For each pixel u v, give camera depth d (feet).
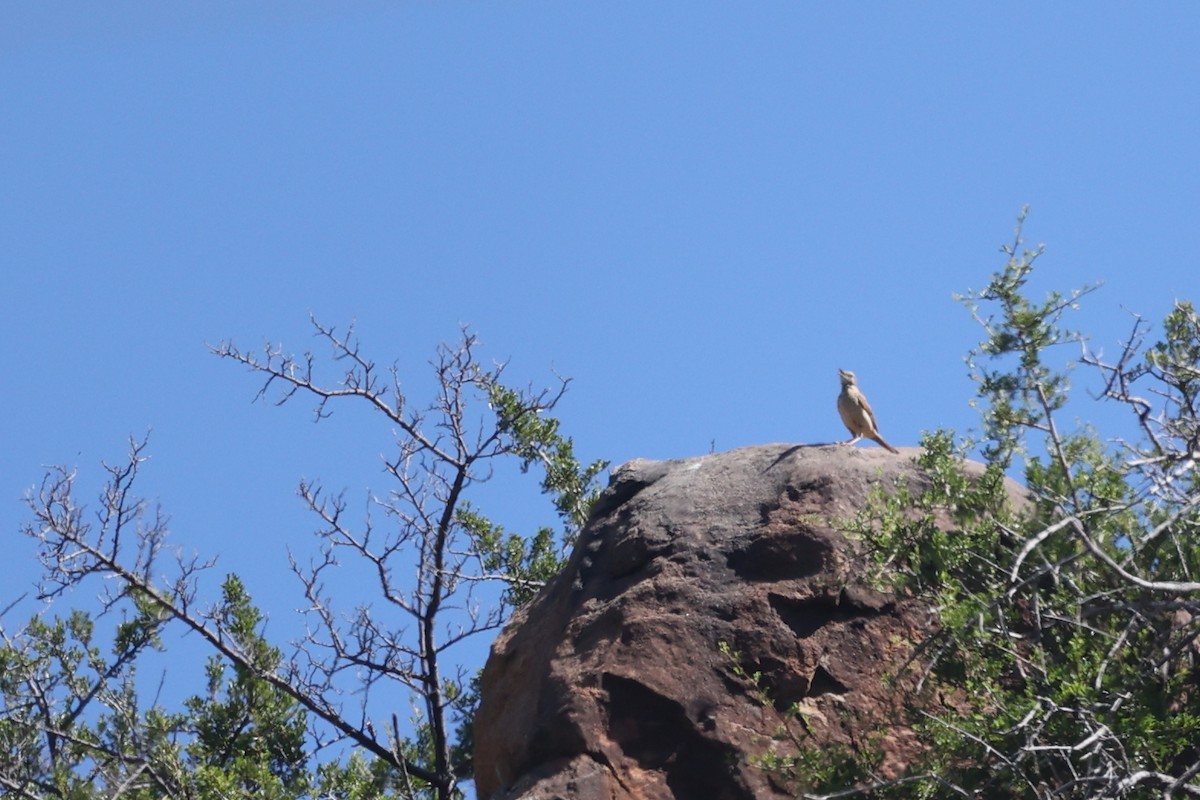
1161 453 58.70
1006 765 53.62
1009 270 62.75
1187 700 59.31
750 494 74.23
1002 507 63.36
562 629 72.74
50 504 88.63
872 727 65.51
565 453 110.11
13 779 88.58
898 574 62.54
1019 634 61.05
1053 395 62.23
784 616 68.80
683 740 66.44
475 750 75.31
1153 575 58.39
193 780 87.71
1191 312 64.90
